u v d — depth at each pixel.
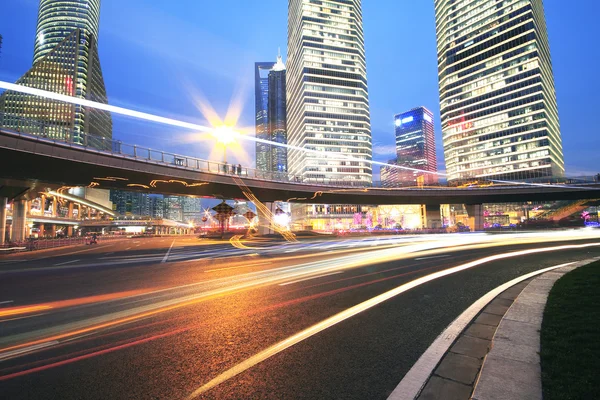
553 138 131.00
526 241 25.16
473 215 77.56
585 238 27.31
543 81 125.38
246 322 5.91
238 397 3.36
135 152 37.88
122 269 14.84
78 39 172.62
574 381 3.16
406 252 18.66
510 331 4.71
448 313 6.11
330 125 141.50
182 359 4.34
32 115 160.75
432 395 3.24
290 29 171.12
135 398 3.37
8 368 4.14
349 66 147.12
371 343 4.74
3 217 49.59
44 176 35.88
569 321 4.89
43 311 7.09
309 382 3.64
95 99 184.25
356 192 64.00
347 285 9.11
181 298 8.03
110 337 5.27
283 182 56.59
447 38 154.00
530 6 126.88
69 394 3.47
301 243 33.59
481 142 138.00
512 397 2.99
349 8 150.50
